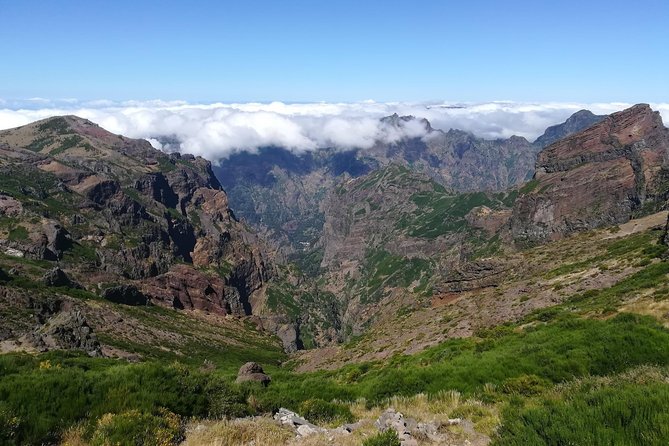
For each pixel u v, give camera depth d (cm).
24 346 6644
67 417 1295
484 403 1738
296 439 1340
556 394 1587
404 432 1359
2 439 1139
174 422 1336
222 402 1602
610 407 998
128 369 1620
